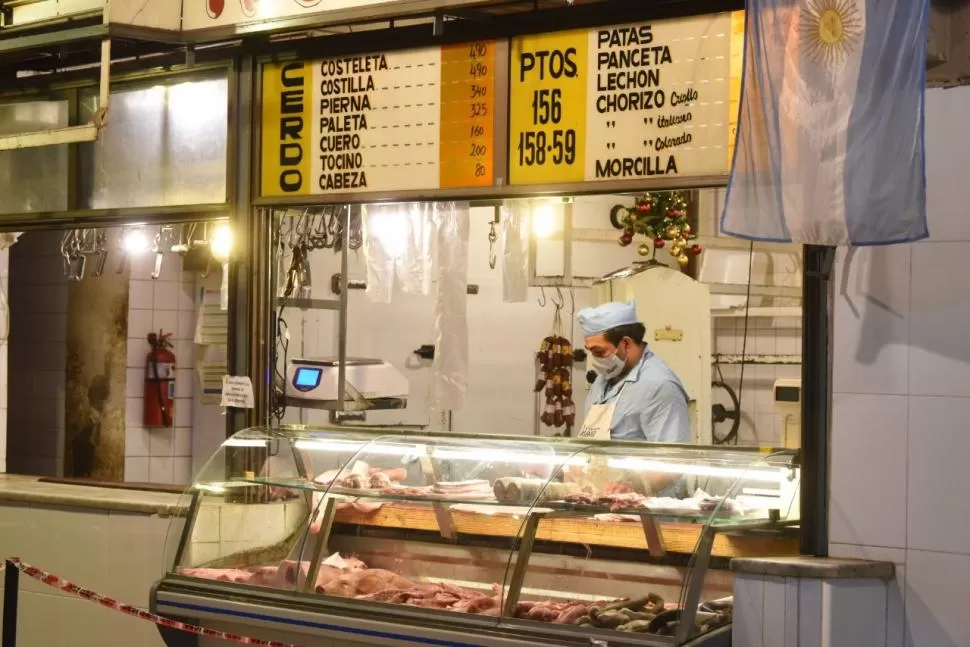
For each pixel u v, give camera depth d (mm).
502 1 4773
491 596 4590
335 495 4941
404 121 5332
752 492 4398
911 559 4016
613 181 4824
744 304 8617
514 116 5051
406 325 8219
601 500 4461
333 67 5512
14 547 6215
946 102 3988
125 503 5824
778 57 3945
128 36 5559
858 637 3941
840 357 4133
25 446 9156
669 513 4215
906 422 4027
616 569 4508
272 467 5250
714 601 4375
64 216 6387
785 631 3930
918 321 4016
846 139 3863
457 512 4820
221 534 5203
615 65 4812
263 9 5398
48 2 6098
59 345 8945
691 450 4785
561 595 4535
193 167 5973
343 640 4621
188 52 5754
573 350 7648
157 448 8703
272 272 5816
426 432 5492
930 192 4004
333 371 6395
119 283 8477
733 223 4016
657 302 7078
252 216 5754
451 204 6117
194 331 8867
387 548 5062
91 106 6410
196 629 4648
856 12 3842
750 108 3994
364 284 8148
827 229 3896
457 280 6199
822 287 4160
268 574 4934
